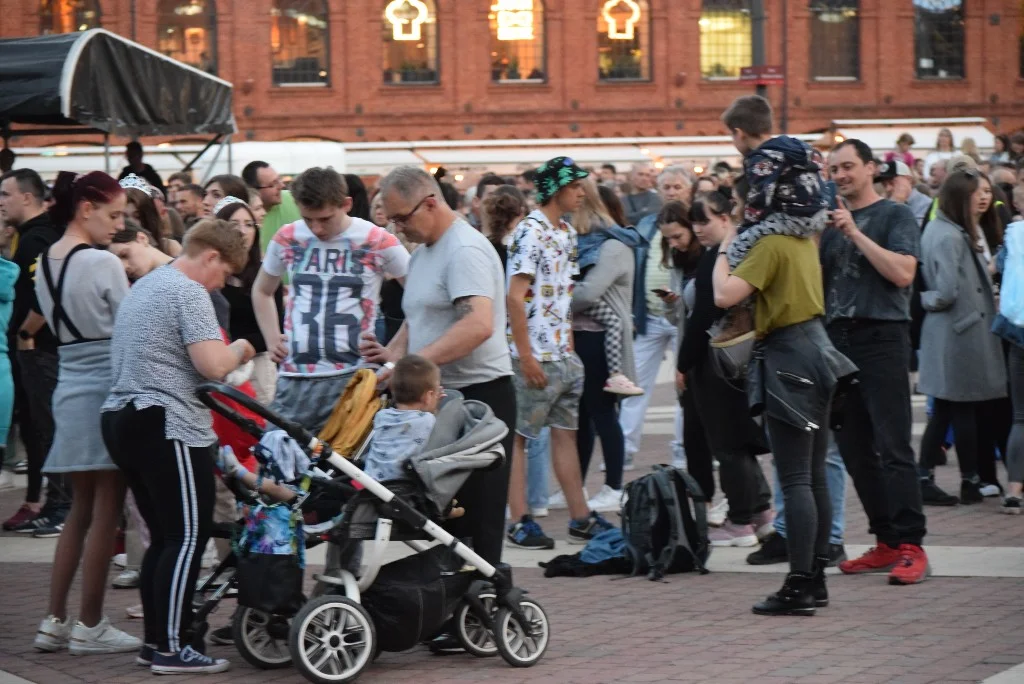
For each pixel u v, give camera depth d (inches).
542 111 2207.2
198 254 313.4
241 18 2127.2
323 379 354.9
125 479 330.3
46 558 442.0
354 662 298.0
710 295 417.4
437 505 304.3
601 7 2215.8
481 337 316.2
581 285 460.1
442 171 574.6
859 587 379.2
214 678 307.7
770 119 376.5
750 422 428.1
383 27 2176.4
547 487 494.6
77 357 331.6
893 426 382.9
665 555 396.2
